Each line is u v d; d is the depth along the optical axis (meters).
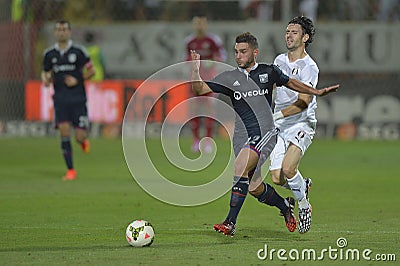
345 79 67.12
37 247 25.44
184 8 71.12
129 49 67.75
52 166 52.41
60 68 44.94
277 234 28.17
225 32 66.56
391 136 67.50
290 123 28.41
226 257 23.69
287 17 66.25
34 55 68.25
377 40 66.62
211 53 58.72
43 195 39.09
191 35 63.09
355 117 67.56
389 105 67.06
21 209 34.56
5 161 54.88
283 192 41.12
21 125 69.62
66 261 23.02
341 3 68.75
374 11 68.38
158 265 22.47
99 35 67.94
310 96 27.91
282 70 28.78
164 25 67.38
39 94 68.56
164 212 33.94
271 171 28.56
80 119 45.72
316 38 66.94
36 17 69.88
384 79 66.94
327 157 57.31
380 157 57.16
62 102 45.22
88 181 44.81
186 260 23.17
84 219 31.81
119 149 61.41
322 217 32.47
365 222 31.09
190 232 28.52
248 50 26.78
